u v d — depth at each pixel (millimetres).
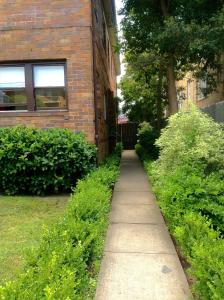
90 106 7902
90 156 7039
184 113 6242
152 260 3689
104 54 12016
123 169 11438
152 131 14250
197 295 2871
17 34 7938
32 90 8039
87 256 3035
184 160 5254
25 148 6707
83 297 2730
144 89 19641
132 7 10469
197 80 13250
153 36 9328
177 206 4043
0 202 6395
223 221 3900
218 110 8516
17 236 4504
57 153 6746
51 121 7996
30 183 6988
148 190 7566
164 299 2902
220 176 4746
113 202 6375
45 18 7879
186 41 8820
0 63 8086
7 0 7914
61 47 7887
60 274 2238
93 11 8234
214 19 8477
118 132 21109
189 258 3008
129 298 2928
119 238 4375
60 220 3838
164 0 10195
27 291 1967
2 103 8133
